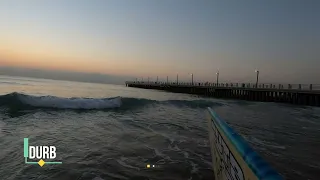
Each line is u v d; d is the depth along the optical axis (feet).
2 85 128.16
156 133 30.45
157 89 243.19
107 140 25.67
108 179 15.53
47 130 29.01
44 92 100.42
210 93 156.76
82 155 20.27
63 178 15.49
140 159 19.97
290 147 26.30
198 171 17.65
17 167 16.99
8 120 34.47
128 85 330.13
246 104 94.68
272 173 3.42
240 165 5.00
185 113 55.62
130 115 46.80
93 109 51.83
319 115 66.28
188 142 26.53
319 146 27.50
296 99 103.40
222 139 7.13
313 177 17.52
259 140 29.25
